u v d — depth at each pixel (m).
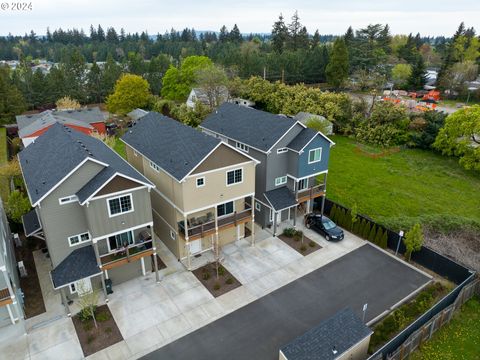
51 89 78.25
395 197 36.31
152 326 20.30
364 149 50.19
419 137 49.62
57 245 21.30
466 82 84.69
